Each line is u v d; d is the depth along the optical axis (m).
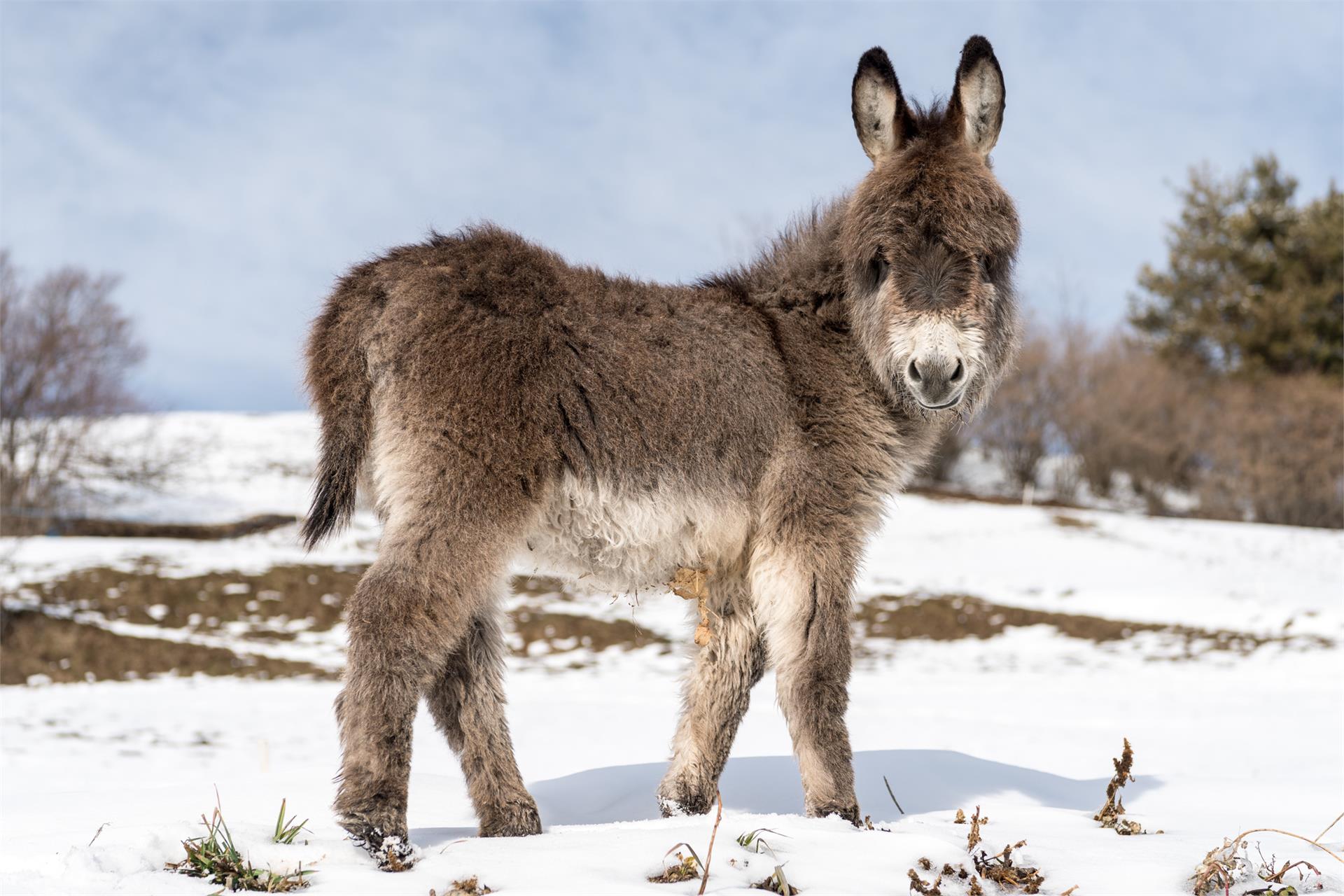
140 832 3.66
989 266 4.41
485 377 3.94
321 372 4.11
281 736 11.94
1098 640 19.22
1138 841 4.25
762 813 5.18
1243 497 39.00
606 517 4.21
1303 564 25.73
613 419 4.17
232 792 5.44
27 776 9.46
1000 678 15.98
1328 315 43.94
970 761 6.50
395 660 3.66
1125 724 11.82
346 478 4.04
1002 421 39.28
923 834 4.01
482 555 3.85
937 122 4.79
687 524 4.41
